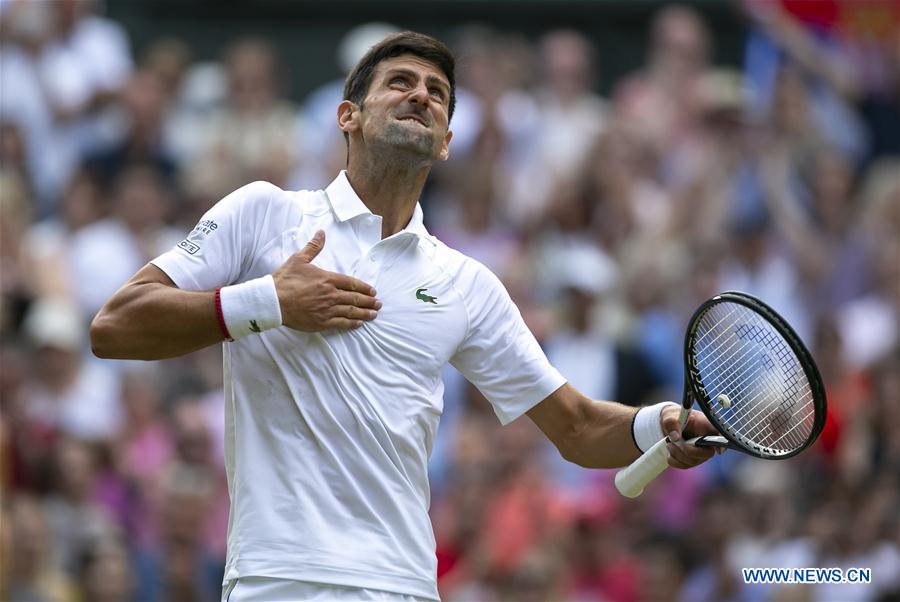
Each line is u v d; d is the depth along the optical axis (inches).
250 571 548.4
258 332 547.5
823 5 1644.9
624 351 1286.9
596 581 1108.5
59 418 1211.2
